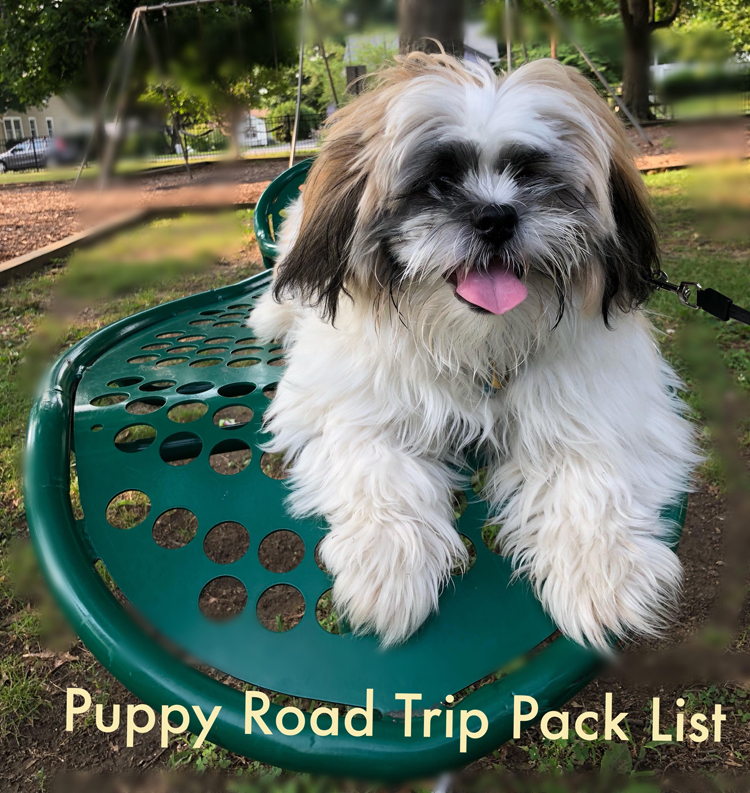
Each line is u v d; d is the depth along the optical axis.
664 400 0.49
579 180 0.42
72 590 0.36
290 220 0.74
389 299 0.43
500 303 0.39
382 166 0.41
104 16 4.39
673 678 0.59
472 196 0.40
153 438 0.51
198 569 0.38
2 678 0.62
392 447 0.45
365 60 4.42
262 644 0.35
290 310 0.65
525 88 0.43
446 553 0.39
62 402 0.49
